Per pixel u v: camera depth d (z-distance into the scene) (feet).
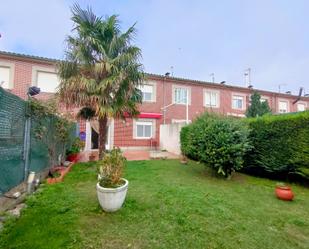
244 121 28.27
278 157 23.98
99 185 13.74
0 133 12.98
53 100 21.74
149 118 54.49
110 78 23.17
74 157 33.17
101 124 25.94
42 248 9.16
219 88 63.72
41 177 20.54
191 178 24.07
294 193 19.88
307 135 21.12
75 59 23.80
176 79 57.62
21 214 12.40
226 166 24.29
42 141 20.74
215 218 12.97
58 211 12.89
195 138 26.27
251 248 9.96
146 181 21.48
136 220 12.23
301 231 11.94
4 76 41.09
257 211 14.61
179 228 11.46
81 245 9.54
